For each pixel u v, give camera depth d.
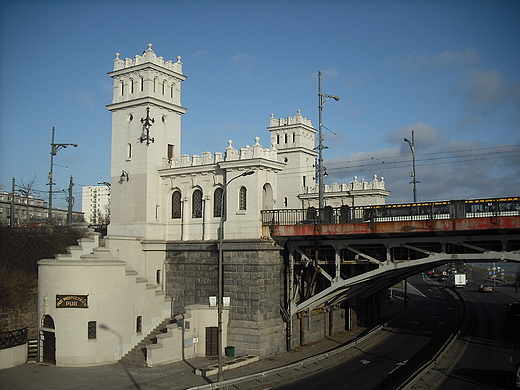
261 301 35.44
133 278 35.53
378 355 36.88
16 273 37.38
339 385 28.19
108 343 33.31
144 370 31.38
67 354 32.38
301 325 39.72
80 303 32.66
